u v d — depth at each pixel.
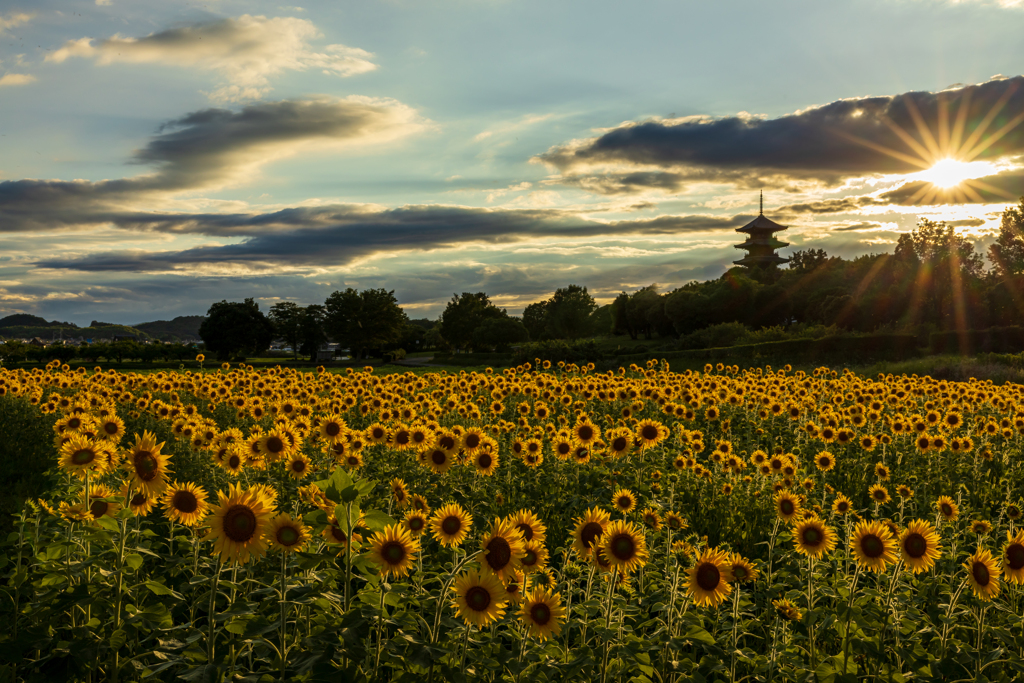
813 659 4.71
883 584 5.09
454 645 3.90
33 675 3.62
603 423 14.64
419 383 18.36
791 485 8.51
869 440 10.89
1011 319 64.25
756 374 24.64
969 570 4.58
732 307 107.12
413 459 8.66
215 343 110.00
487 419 14.07
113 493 4.94
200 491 4.14
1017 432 11.91
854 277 105.44
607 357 52.94
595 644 4.35
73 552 4.39
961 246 89.19
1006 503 7.82
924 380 19.86
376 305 119.19
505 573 3.66
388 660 3.65
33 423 13.52
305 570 3.69
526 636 4.04
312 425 9.95
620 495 6.23
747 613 4.96
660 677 4.08
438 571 4.88
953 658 4.46
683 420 13.99
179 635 3.99
